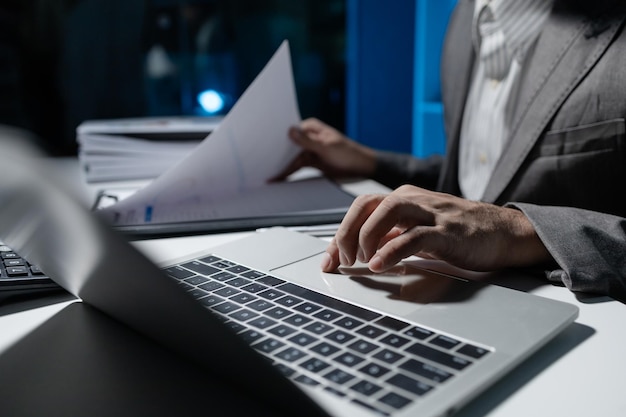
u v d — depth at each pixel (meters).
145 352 0.41
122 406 0.34
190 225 0.72
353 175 1.07
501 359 0.35
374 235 0.50
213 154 0.82
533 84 0.82
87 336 0.44
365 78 2.62
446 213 0.54
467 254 0.52
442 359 0.35
